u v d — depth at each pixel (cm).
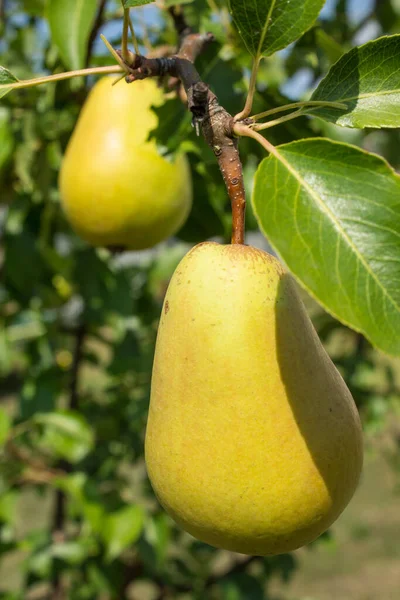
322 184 35
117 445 98
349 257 34
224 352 37
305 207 34
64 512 95
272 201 34
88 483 75
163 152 50
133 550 92
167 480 38
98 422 93
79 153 55
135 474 145
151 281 95
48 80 41
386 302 33
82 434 75
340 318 33
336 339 121
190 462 37
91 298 87
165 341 38
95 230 55
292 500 37
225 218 59
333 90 39
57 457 93
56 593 93
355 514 180
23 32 81
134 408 91
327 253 34
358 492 189
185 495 37
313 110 38
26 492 178
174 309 38
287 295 38
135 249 57
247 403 36
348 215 34
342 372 96
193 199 59
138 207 54
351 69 38
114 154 53
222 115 38
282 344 37
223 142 38
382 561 160
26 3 71
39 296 94
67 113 69
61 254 90
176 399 37
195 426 37
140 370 90
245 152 52
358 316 33
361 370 96
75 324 96
